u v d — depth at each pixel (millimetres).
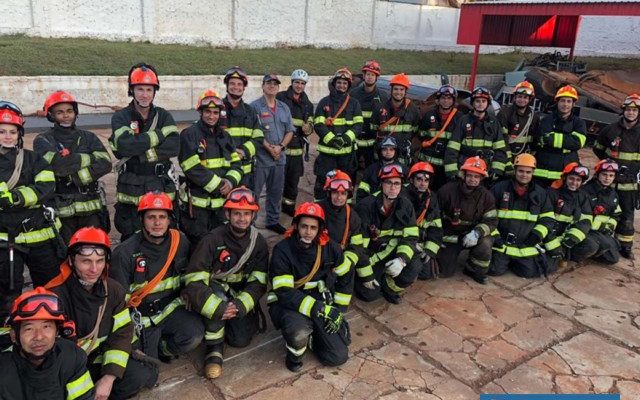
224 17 16438
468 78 18688
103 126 10367
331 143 5773
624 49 21125
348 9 19406
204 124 4250
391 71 17438
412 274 4418
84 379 2631
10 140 3207
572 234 5270
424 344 3969
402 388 3443
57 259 3611
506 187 5266
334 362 3598
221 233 3512
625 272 5520
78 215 3891
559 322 4410
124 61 12453
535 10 12633
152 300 3363
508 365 3768
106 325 2932
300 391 3355
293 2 17812
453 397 3387
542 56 13742
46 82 10820
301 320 3488
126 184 3994
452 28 23109
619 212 5684
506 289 4977
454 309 4531
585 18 22031
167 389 3303
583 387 3568
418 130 6305
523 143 5941
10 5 12711
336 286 3881
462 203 4914
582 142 5707
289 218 6363
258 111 5492
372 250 4582
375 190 5242
